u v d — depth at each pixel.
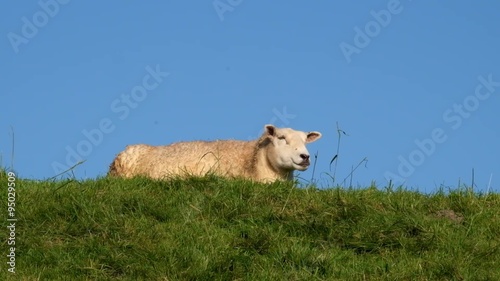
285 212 28.89
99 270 24.97
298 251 26.17
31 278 24.06
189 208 29.02
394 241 27.70
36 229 26.97
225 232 27.64
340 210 28.95
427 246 27.38
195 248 26.05
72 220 27.42
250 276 25.19
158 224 27.75
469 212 30.00
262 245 26.89
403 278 25.31
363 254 27.19
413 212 29.31
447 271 25.64
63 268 25.00
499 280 25.30
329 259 26.11
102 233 26.70
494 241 28.03
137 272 25.02
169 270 25.00
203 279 24.72
